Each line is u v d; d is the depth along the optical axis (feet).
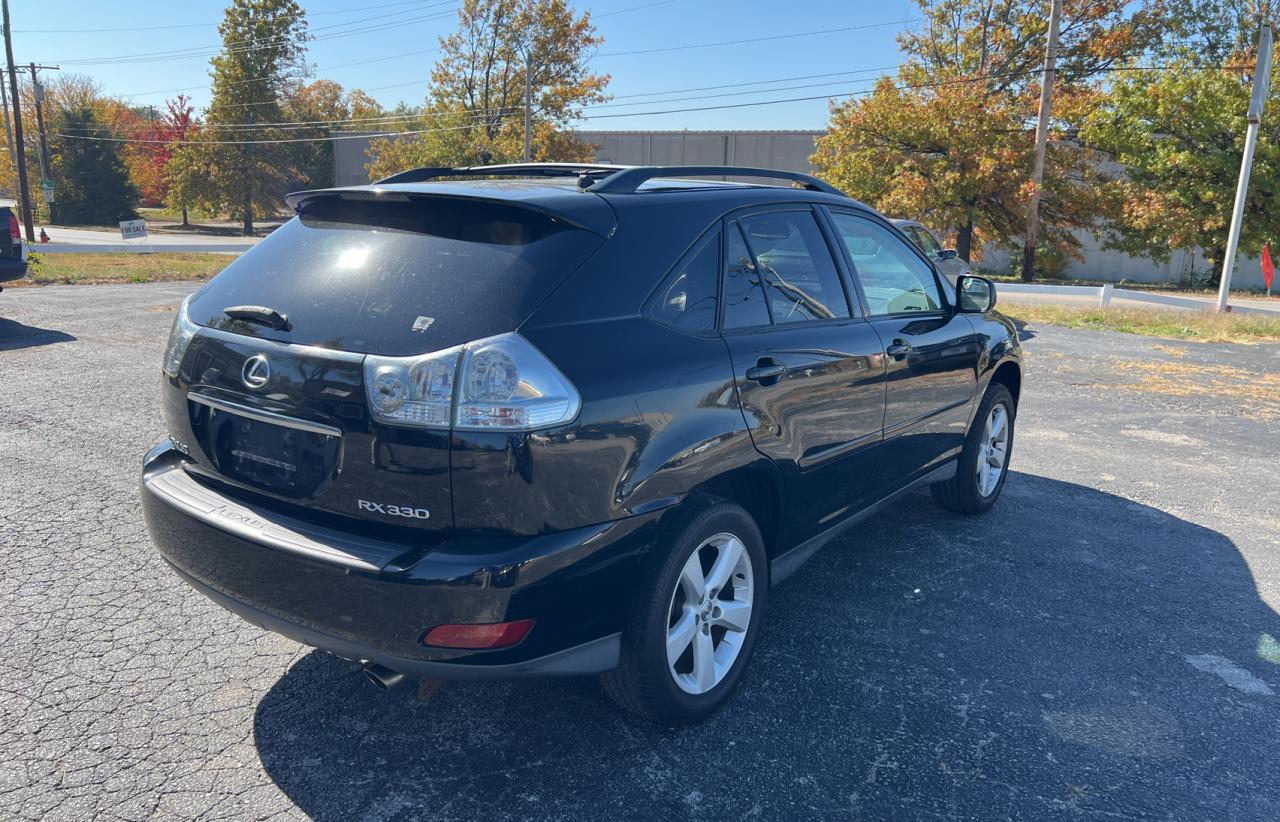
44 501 16.17
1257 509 17.44
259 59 205.36
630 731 9.75
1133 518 16.85
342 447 8.08
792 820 8.30
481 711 10.09
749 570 10.25
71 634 11.53
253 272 9.68
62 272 63.46
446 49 158.61
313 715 9.90
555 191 9.43
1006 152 96.58
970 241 108.17
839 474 12.04
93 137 215.51
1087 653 11.63
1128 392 28.76
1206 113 97.40
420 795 8.58
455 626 7.65
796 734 9.70
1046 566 14.51
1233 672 11.21
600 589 8.39
